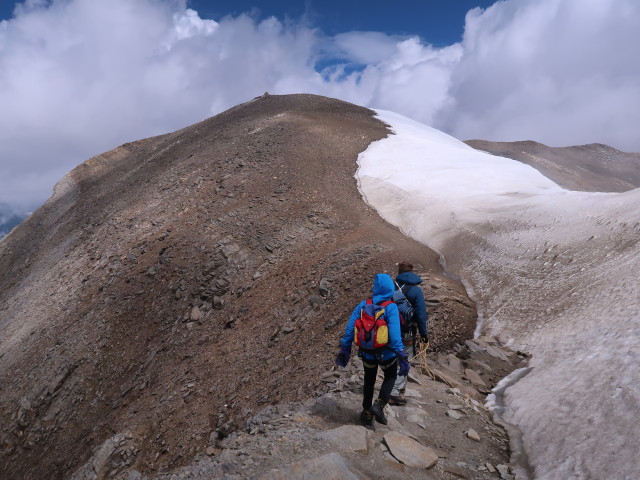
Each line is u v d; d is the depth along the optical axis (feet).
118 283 67.92
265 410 22.24
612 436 15.15
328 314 42.32
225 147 106.83
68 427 52.08
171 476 15.64
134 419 42.60
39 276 103.30
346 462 13.94
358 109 142.20
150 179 114.73
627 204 35.91
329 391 22.34
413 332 19.77
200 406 38.52
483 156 95.76
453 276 44.70
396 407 19.31
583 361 21.26
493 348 27.30
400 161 90.02
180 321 56.49
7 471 51.90
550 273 34.14
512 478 15.21
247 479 13.26
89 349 59.31
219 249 65.00
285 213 71.15
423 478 14.33
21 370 63.46
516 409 19.71
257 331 47.09
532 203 53.26
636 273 26.30
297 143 98.43
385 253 50.78
